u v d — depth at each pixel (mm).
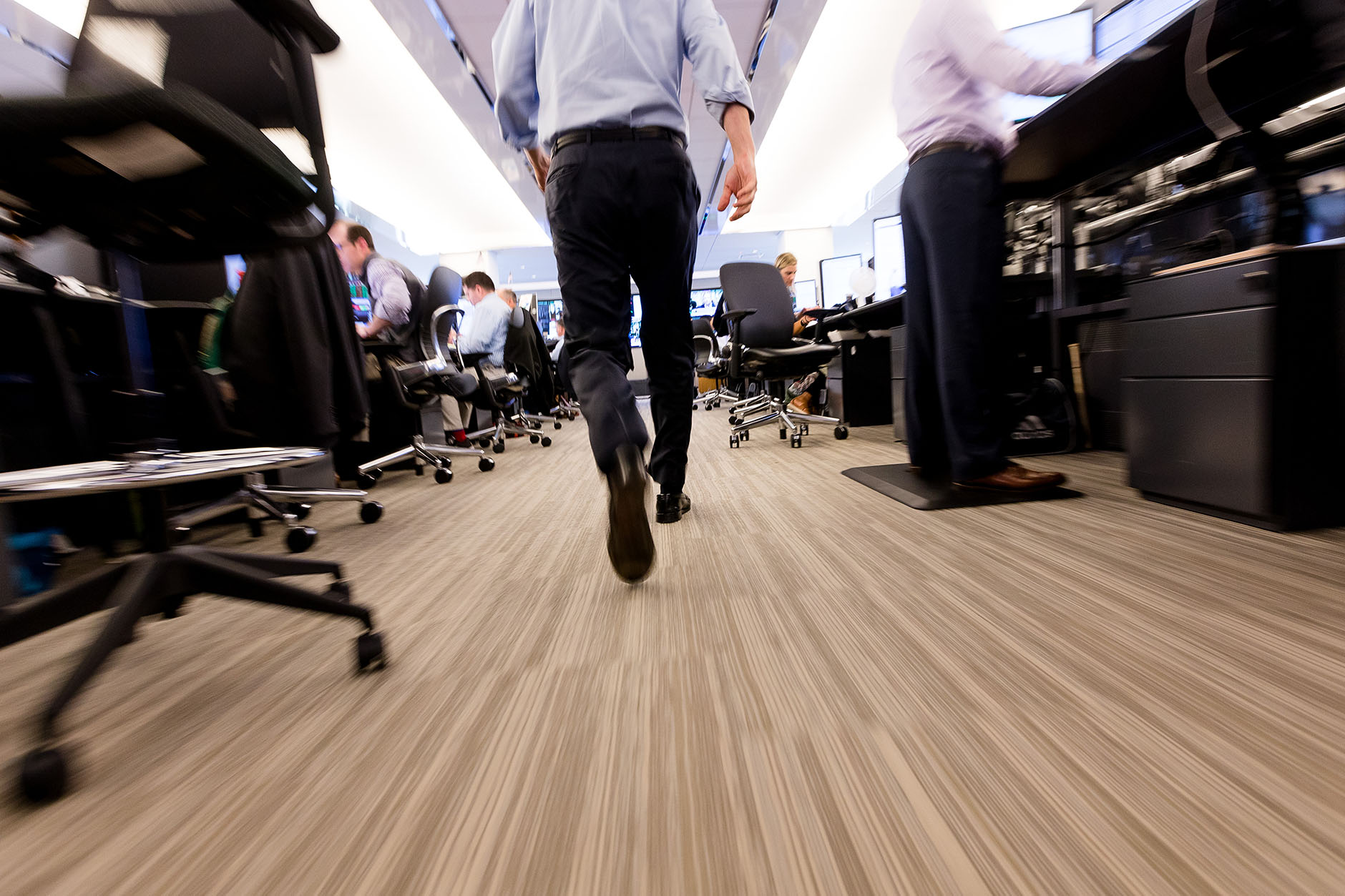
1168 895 420
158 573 797
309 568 992
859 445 2996
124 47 890
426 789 585
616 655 853
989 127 1539
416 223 9750
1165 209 2125
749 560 1244
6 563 1353
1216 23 1485
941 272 1592
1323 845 457
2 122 606
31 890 486
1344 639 769
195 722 747
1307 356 1200
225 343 1810
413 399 2684
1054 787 534
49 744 615
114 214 834
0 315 1592
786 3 4301
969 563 1140
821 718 661
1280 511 1214
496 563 1374
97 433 1728
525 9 1271
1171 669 721
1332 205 1684
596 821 526
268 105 937
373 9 4297
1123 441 2307
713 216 10250
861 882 447
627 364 1231
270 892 469
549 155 1252
